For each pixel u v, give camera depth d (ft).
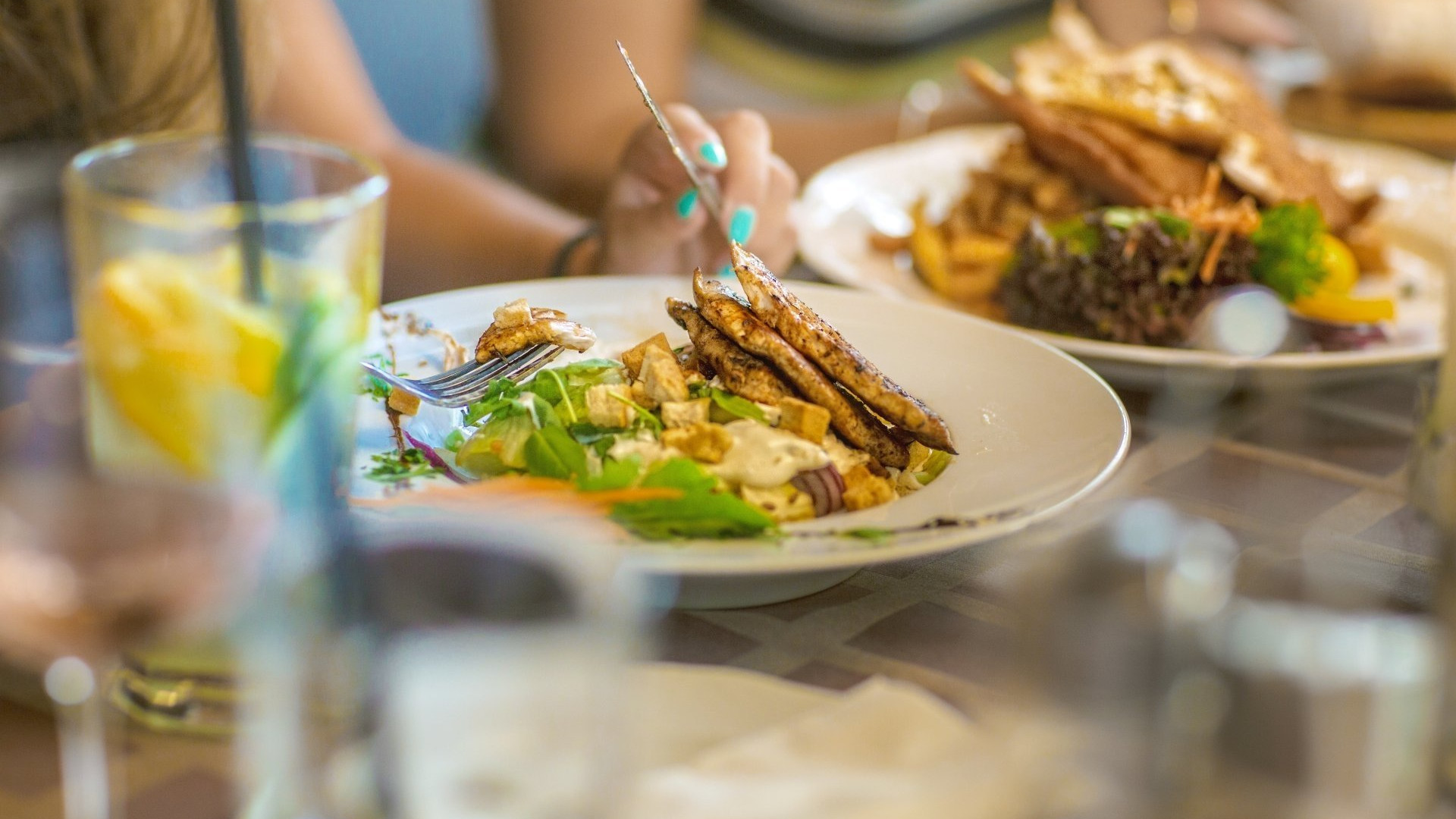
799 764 2.61
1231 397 3.79
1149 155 4.59
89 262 2.76
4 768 2.69
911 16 8.03
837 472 3.16
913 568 3.17
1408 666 2.42
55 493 2.58
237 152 2.83
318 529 2.68
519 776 2.43
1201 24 8.18
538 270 4.74
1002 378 3.48
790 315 3.28
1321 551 2.63
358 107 5.71
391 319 3.60
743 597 3.04
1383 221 4.80
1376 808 2.38
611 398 3.27
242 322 2.70
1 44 4.20
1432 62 5.95
